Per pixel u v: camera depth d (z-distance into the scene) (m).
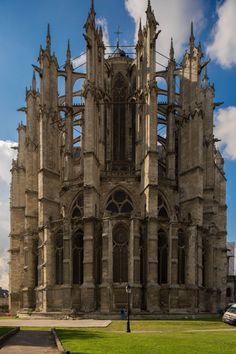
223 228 72.50
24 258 60.59
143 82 60.69
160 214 58.81
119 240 51.94
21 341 24.14
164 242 53.91
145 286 51.59
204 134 66.31
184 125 61.19
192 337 26.28
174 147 63.81
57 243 54.75
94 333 29.38
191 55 61.72
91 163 54.78
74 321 44.69
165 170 66.69
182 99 62.91
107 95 69.12
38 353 19.02
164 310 50.69
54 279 53.84
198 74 60.06
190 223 54.81
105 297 49.56
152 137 55.22
